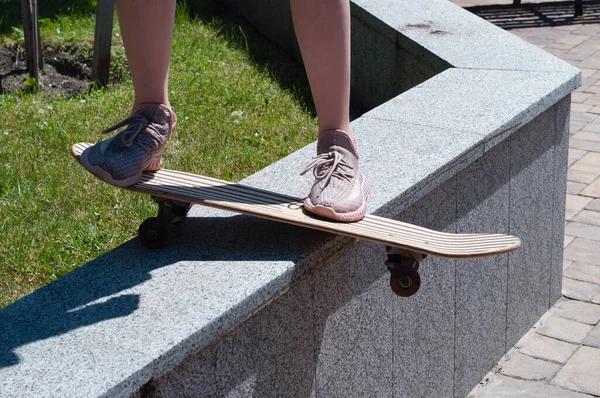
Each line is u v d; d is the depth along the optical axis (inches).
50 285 87.2
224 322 80.7
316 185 93.5
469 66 161.8
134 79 94.7
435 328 125.1
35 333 77.7
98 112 202.5
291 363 95.0
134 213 154.6
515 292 147.4
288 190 106.7
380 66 207.8
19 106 207.5
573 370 144.0
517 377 143.0
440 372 129.0
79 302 83.2
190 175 98.5
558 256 161.0
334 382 104.0
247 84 223.1
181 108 202.2
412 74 191.5
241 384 87.4
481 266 134.5
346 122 97.7
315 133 198.5
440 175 113.3
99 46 223.6
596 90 275.4
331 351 102.3
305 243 94.7
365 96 219.5
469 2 393.4
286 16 255.8
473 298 134.1
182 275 87.7
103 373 71.0
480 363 140.6
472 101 137.8
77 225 149.4
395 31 194.7
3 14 264.1
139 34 91.9
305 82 234.5
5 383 69.9
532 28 349.4
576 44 325.4
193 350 77.5
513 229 141.3
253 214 87.8
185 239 96.8
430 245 87.1
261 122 199.5
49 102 214.5
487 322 140.1
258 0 270.5
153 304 82.1
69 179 165.8
